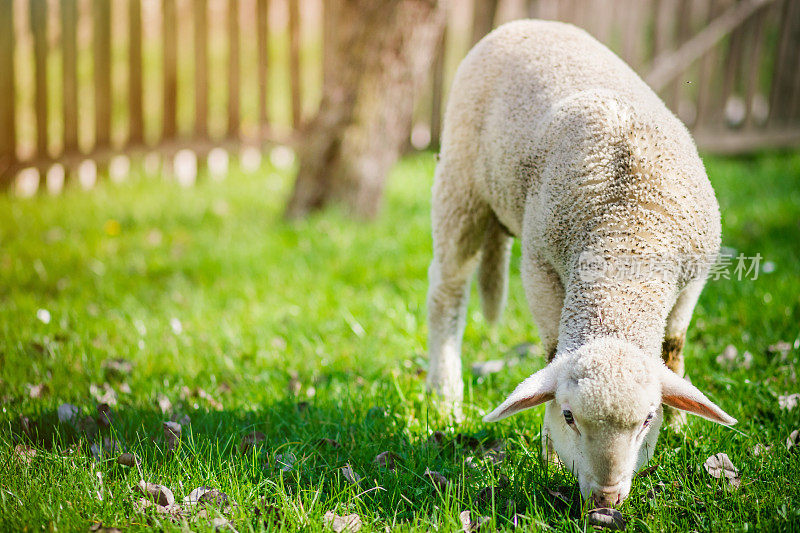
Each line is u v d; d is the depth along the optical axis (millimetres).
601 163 2850
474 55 3643
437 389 3723
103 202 7191
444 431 3410
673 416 3314
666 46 8906
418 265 5434
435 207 3748
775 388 3557
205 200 7273
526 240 3111
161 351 4270
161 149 7922
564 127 2998
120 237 6270
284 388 3883
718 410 2455
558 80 3227
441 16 6395
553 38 3432
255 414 3564
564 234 2895
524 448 3105
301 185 6461
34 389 3725
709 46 8570
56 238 6234
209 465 3021
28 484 2834
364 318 4730
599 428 2424
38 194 7465
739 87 10133
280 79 11141
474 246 3727
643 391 2416
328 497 2920
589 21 8469
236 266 5555
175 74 7848
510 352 4254
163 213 6871
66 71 7418
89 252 5852
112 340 4434
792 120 9391
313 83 11031
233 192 7512
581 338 2648
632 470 2547
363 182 6379
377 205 6500
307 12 13211
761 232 5738
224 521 2695
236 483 2900
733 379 3672
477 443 3328
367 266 5465
